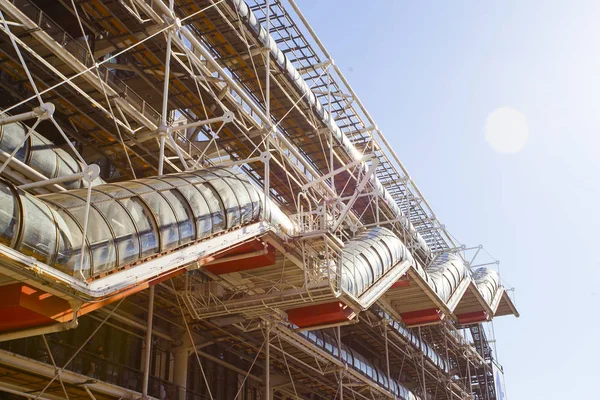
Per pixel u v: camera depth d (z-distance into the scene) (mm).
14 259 11797
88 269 13805
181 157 21047
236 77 30609
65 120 22156
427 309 38156
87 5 22484
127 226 15492
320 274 23172
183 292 23656
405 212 47750
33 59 19406
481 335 62719
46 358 20734
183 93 26109
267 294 23188
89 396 21438
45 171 18062
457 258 44844
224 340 29062
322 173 38188
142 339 25469
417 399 43406
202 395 27109
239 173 21484
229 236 19297
